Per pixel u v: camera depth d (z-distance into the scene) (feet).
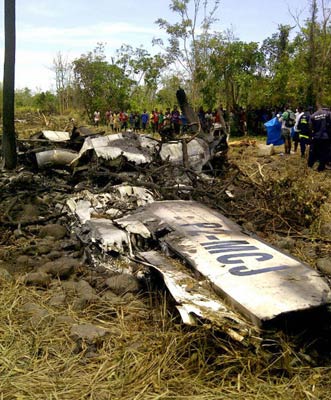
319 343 10.65
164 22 72.38
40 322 12.21
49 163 26.53
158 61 85.71
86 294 13.89
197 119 30.32
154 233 15.25
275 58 70.08
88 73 97.76
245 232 15.19
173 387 9.75
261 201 22.43
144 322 12.62
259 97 67.97
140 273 15.02
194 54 72.02
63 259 16.58
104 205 20.25
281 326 10.44
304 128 40.57
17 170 27.43
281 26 70.23
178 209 17.16
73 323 12.40
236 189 24.53
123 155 24.38
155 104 102.01
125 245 16.01
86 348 11.16
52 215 20.76
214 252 13.42
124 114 79.51
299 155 43.80
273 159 41.55
